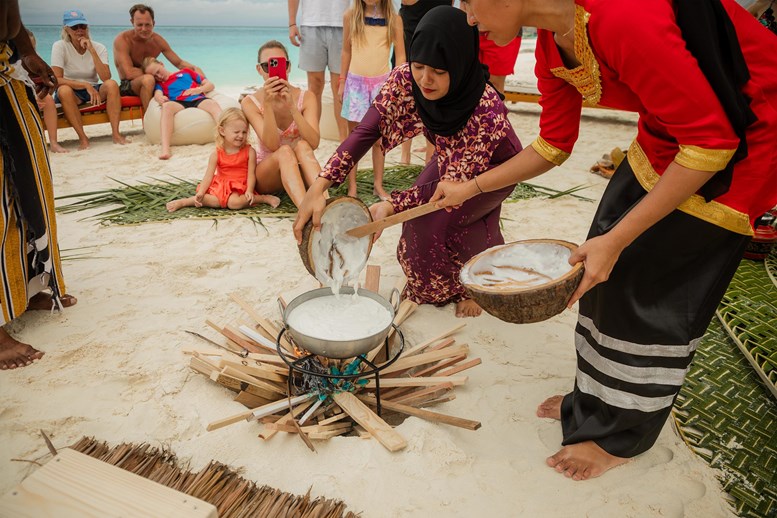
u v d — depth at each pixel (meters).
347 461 2.29
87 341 3.05
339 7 6.23
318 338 2.27
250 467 2.28
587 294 2.20
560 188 5.76
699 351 3.15
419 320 3.35
